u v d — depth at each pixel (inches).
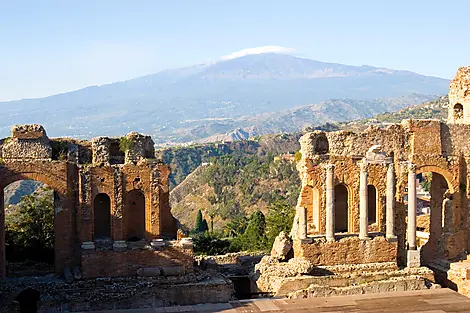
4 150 1838.1
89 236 1877.5
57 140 1963.6
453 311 1712.6
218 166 6678.2
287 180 5930.1
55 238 1872.5
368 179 2092.8
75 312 1670.8
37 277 1859.0
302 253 1979.6
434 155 2171.5
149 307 1733.5
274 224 3100.4
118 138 1983.3
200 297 1791.3
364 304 1771.7
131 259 1843.0
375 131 2127.2
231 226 4628.4
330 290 1875.0
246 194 5935.0
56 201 1868.8
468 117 2305.6
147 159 1947.6
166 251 1872.5
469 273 2028.8
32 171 1836.9
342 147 2091.5
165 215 2060.8
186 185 6702.8
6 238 2237.9
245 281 2041.1
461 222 2235.5
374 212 2224.4
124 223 1939.0
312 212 2133.4
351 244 2023.9
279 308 1722.4
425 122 2166.6
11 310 1692.9
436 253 2265.0
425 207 4345.5
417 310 1718.8
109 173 1897.1
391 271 2007.9
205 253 2832.2
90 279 1793.8
